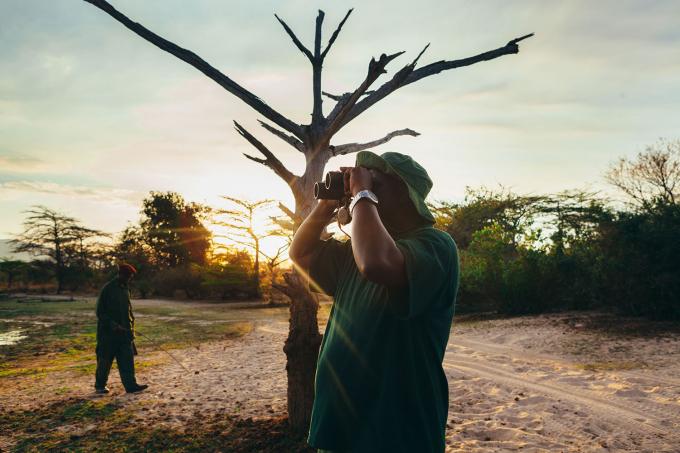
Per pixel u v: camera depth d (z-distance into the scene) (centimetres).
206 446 445
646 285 1221
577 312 1451
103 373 692
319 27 450
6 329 1719
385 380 142
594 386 650
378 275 122
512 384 680
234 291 3803
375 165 152
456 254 148
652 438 454
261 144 378
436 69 436
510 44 430
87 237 5897
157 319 2056
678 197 2286
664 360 787
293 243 181
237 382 748
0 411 599
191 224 5834
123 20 372
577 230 1661
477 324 1380
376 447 138
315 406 154
